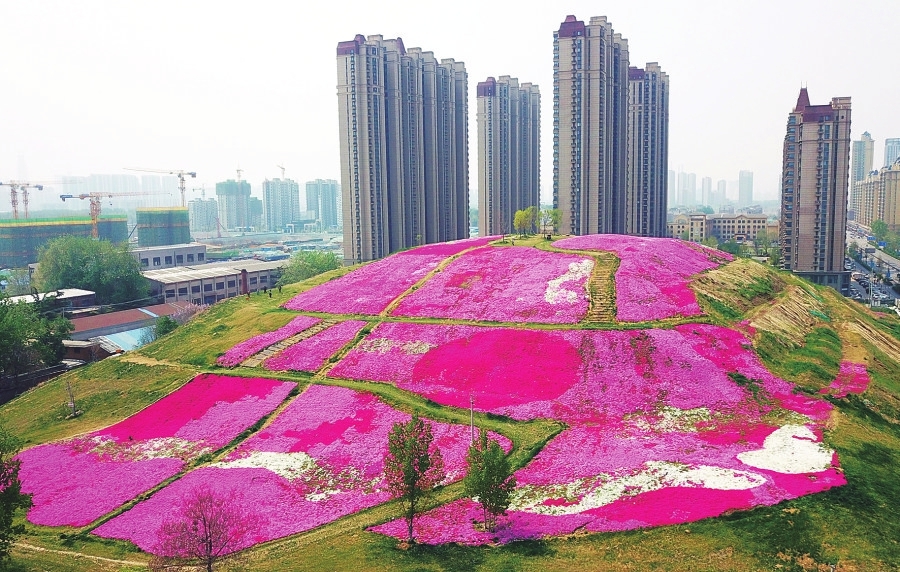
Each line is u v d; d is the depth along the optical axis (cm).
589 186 16500
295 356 7631
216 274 16625
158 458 5959
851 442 5166
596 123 16188
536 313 7656
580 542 4038
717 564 3688
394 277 9725
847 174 15975
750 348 6806
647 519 4175
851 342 7894
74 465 6009
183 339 8962
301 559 4175
